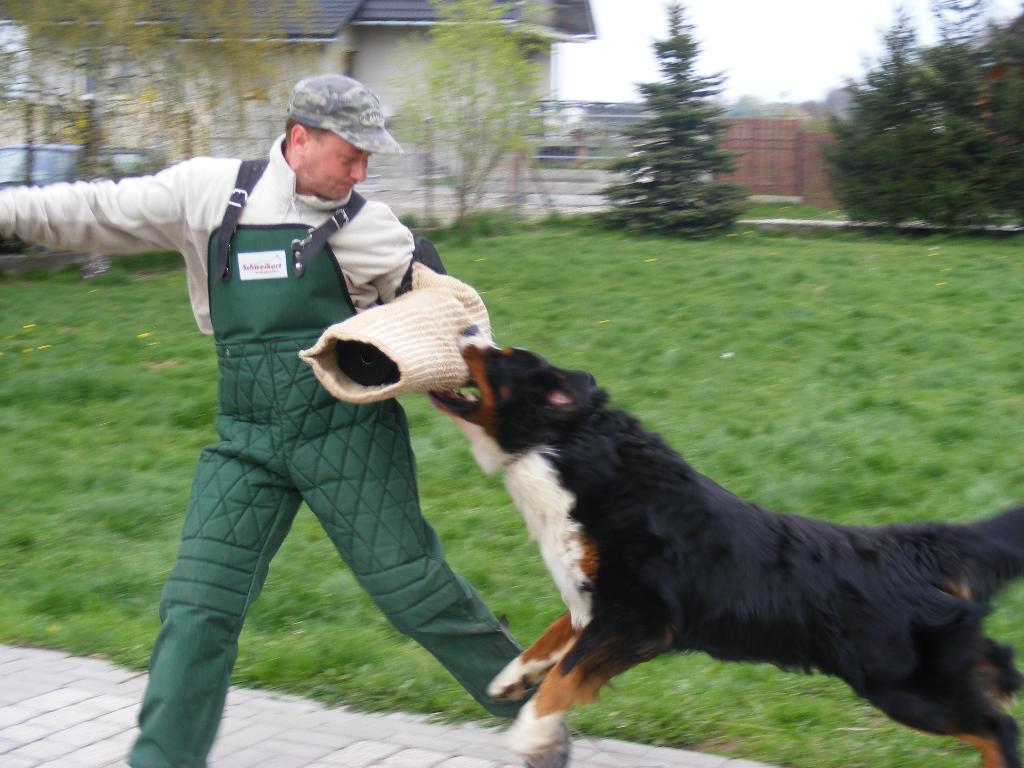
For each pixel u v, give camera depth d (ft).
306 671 14.47
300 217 10.37
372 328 10.23
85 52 46.55
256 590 10.85
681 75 60.80
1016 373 28.71
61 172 48.24
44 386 29.55
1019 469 21.75
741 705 13.55
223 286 10.53
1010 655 11.64
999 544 11.41
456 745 12.62
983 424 24.49
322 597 17.11
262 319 10.47
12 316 39.19
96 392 29.43
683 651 11.30
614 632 10.94
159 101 49.24
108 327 37.37
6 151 48.08
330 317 10.61
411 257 10.98
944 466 21.98
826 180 74.74
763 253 51.67
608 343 33.40
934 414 25.34
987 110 59.47
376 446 10.85
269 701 13.89
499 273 45.78
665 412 26.22
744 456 23.00
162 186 10.43
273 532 10.92
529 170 66.90
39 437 26.18
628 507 11.03
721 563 10.89
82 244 10.60
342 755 12.35
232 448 10.81
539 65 62.08
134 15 45.80
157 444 25.39
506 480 11.71
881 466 22.12
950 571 11.21
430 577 11.11
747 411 26.23
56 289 44.80
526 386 11.23
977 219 59.98
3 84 46.78
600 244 55.42
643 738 12.78
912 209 60.23
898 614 10.80
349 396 10.19
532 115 61.11
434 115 58.80
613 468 11.14
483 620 11.55
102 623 16.20
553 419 11.27
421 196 62.49
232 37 47.93
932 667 10.80
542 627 15.94
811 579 10.85
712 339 33.17
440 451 23.76
